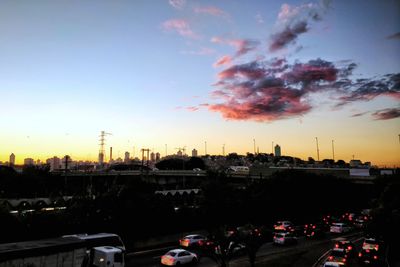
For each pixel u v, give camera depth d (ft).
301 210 209.77
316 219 220.43
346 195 247.91
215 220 147.54
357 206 277.64
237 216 162.61
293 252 118.21
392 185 124.77
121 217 117.80
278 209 197.47
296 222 209.77
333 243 141.08
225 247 79.82
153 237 127.75
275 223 190.60
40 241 60.49
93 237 89.51
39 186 307.78
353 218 229.66
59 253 57.47
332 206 237.04
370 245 107.14
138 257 104.63
